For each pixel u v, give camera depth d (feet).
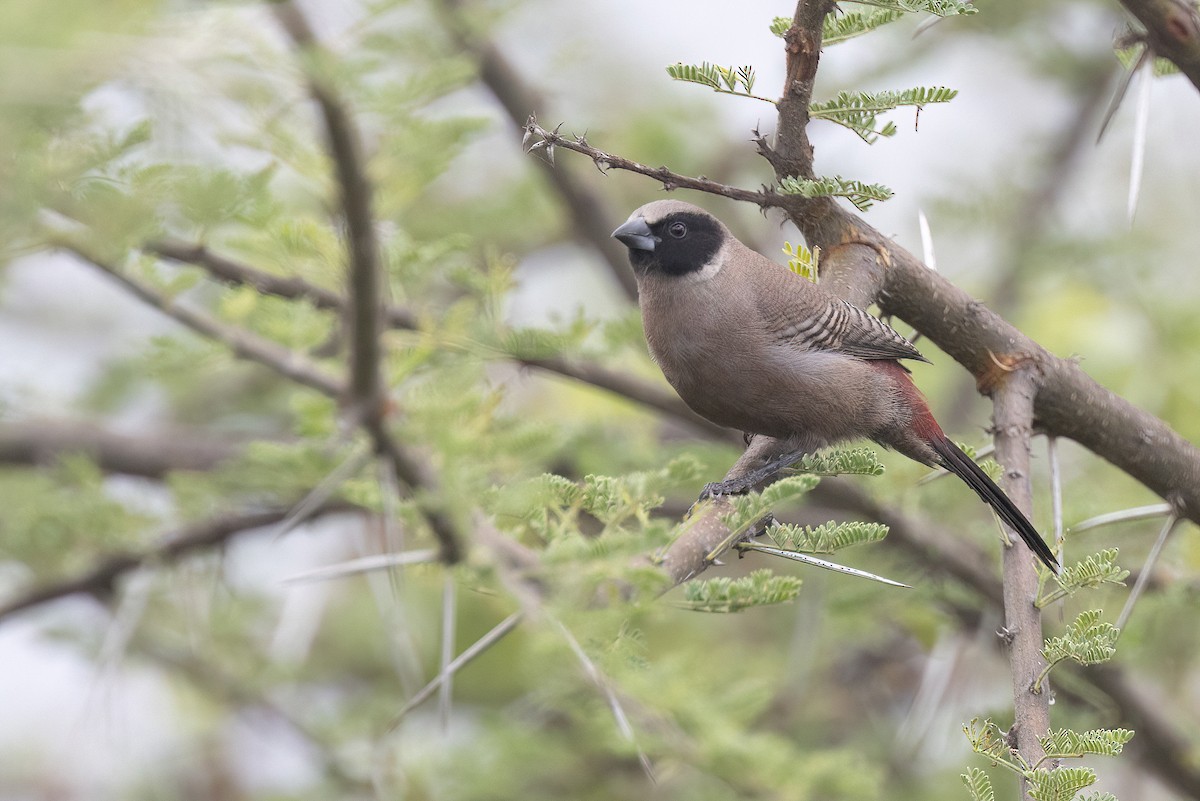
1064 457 46.44
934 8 21.84
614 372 37.70
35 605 35.19
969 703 40.57
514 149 52.65
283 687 45.06
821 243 27.63
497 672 50.55
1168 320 49.90
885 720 47.32
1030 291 52.80
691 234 31.78
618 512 23.65
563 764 42.37
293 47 22.39
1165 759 37.78
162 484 45.60
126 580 35.78
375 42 25.62
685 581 22.75
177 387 51.11
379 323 26.37
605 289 61.00
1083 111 53.21
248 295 29.35
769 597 21.29
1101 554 21.20
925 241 27.96
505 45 50.90
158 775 51.11
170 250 29.19
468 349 32.32
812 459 26.07
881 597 38.86
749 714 36.40
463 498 23.97
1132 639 36.24
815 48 22.98
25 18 17.62
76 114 21.68
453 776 40.52
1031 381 26.61
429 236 45.91
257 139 24.50
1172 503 27.12
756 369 31.14
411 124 25.34
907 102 22.53
